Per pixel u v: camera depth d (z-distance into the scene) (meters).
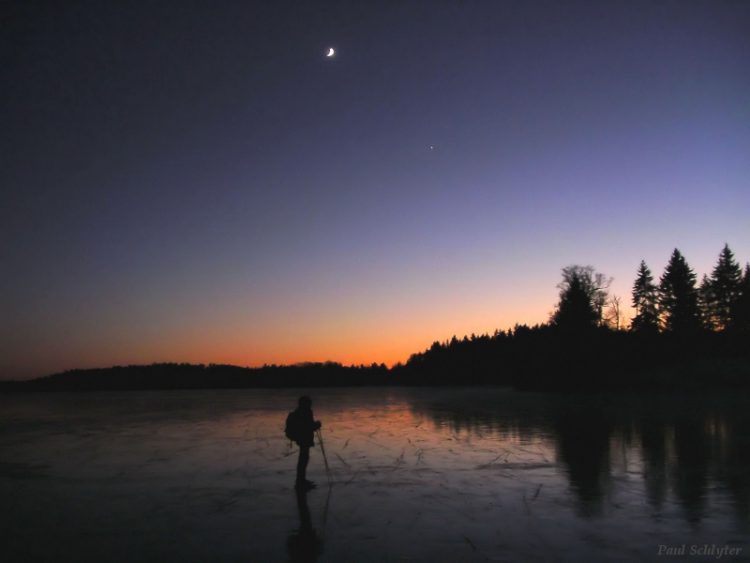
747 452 12.87
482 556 5.73
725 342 61.84
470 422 21.59
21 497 8.88
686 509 7.65
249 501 8.43
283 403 39.09
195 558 5.80
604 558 5.64
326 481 10.01
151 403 41.94
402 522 7.11
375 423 21.64
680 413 24.16
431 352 120.81
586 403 32.06
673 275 68.12
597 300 62.78
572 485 9.38
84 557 5.89
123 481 10.21
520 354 68.25
